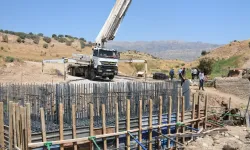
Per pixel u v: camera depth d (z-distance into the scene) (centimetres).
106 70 2961
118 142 1494
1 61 3541
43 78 2930
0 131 1375
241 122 2350
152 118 1684
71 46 8862
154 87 1773
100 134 1447
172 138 1698
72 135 1354
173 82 1897
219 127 1989
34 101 1423
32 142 1249
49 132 1304
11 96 1543
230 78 3161
